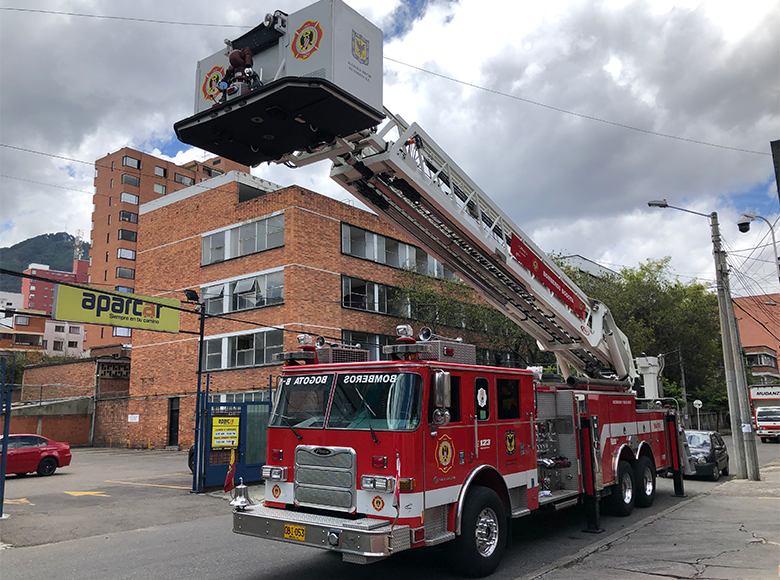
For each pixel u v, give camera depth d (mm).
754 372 69188
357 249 29328
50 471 19281
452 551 6578
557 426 9297
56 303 13594
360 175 7785
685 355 41031
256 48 6328
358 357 7777
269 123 6277
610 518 10188
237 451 14766
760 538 8297
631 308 36188
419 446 6105
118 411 35281
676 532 8844
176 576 6996
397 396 6289
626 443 10500
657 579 6328
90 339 68625
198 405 14461
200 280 30531
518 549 8062
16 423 34125
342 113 6164
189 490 14594
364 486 6125
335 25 5887
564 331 11289
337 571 7121
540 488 8695
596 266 54812
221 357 28734
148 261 34000
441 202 8180
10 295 111188
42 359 61969
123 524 10375
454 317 28656
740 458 16094
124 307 14969
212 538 9125
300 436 6859
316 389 7004
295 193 26656
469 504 6668
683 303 41406
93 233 71438
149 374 32688
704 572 6535
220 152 6945
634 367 13156
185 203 32281
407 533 5809
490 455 7219
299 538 6051
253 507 6883
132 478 17828
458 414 6812
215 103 6320
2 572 7297
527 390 8242
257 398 26688
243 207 28969
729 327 16656
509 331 27391
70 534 9570
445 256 9523
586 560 7281
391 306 30500
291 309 25828
